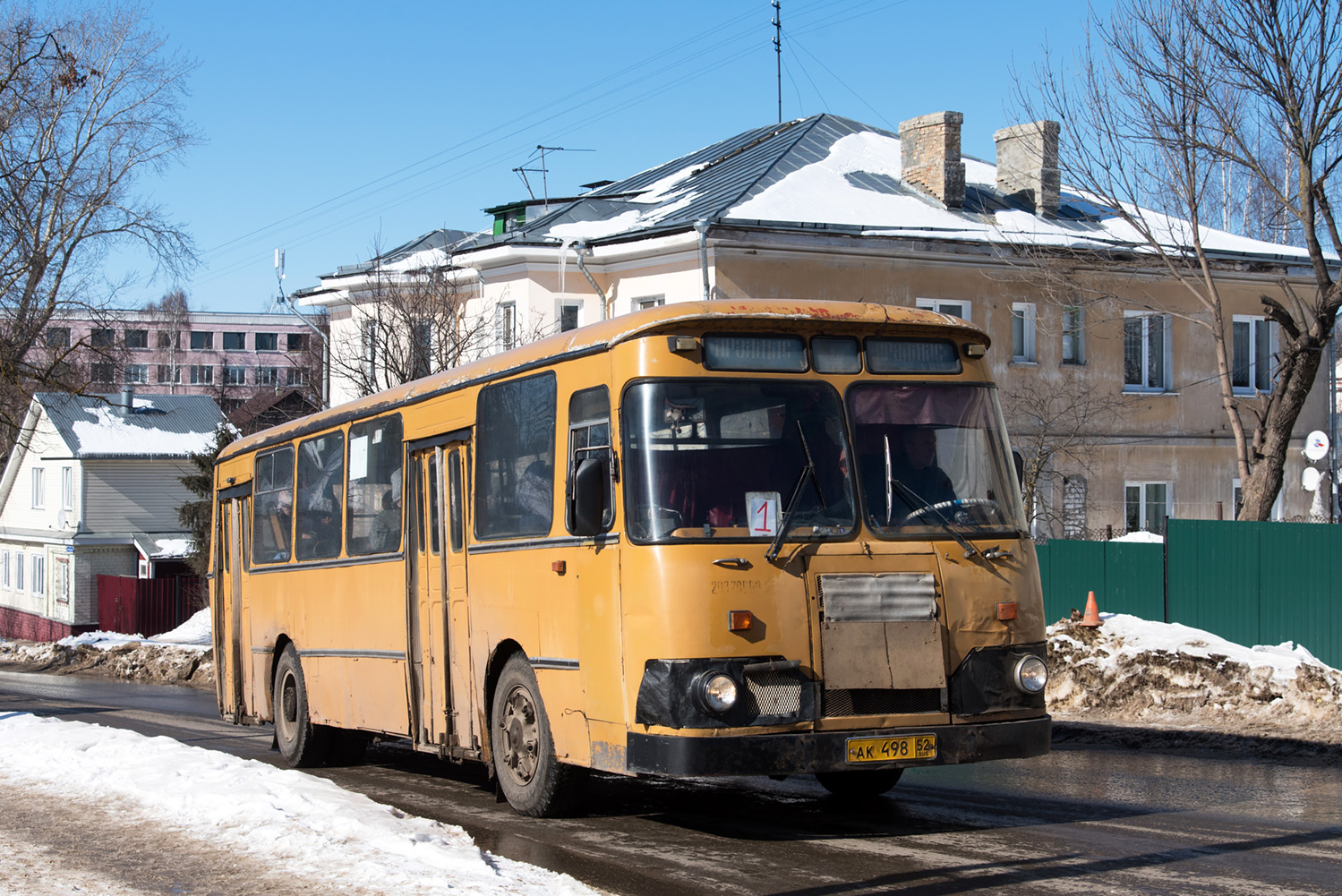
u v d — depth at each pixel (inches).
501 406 389.1
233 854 300.8
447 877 266.8
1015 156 1252.5
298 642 538.3
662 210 1170.6
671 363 322.3
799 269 1056.2
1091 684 635.5
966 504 335.3
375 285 1307.8
